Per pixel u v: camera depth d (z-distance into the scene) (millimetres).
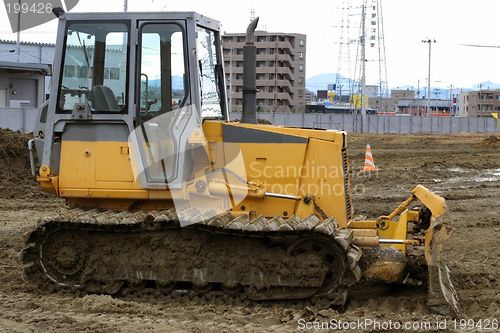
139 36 5766
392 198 12609
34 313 5453
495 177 16062
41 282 6008
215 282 5898
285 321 5410
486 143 26922
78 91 5879
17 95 25547
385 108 96500
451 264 7629
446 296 5750
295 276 5766
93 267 5973
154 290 6012
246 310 5664
